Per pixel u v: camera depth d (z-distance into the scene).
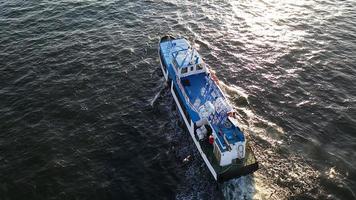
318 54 49.06
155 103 42.34
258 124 39.19
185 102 37.97
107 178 34.31
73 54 49.78
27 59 48.72
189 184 33.59
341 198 31.80
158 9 59.50
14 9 58.50
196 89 39.38
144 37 53.12
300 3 60.22
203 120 35.56
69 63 48.25
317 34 52.84
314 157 35.53
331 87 43.97
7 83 44.94
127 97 43.28
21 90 43.97
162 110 41.44
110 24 55.81
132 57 49.44
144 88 44.50
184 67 39.62
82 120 40.34
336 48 50.12
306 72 46.25
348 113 40.44
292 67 47.09
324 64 47.44
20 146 37.25
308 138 37.59
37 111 41.28
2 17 56.59
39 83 45.03
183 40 46.28
